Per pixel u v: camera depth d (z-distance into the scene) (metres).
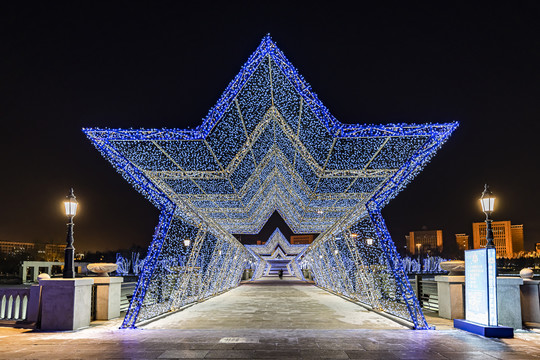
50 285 9.64
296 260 52.12
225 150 10.31
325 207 15.80
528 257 74.38
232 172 10.84
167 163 10.38
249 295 20.92
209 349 7.39
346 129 9.10
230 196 13.55
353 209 12.95
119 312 11.81
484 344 7.85
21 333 9.16
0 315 10.44
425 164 9.94
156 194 10.40
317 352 7.15
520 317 9.84
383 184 10.39
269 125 10.17
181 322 11.26
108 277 11.43
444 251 95.75
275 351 7.23
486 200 10.03
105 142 9.26
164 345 7.75
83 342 8.06
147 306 12.48
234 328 10.12
